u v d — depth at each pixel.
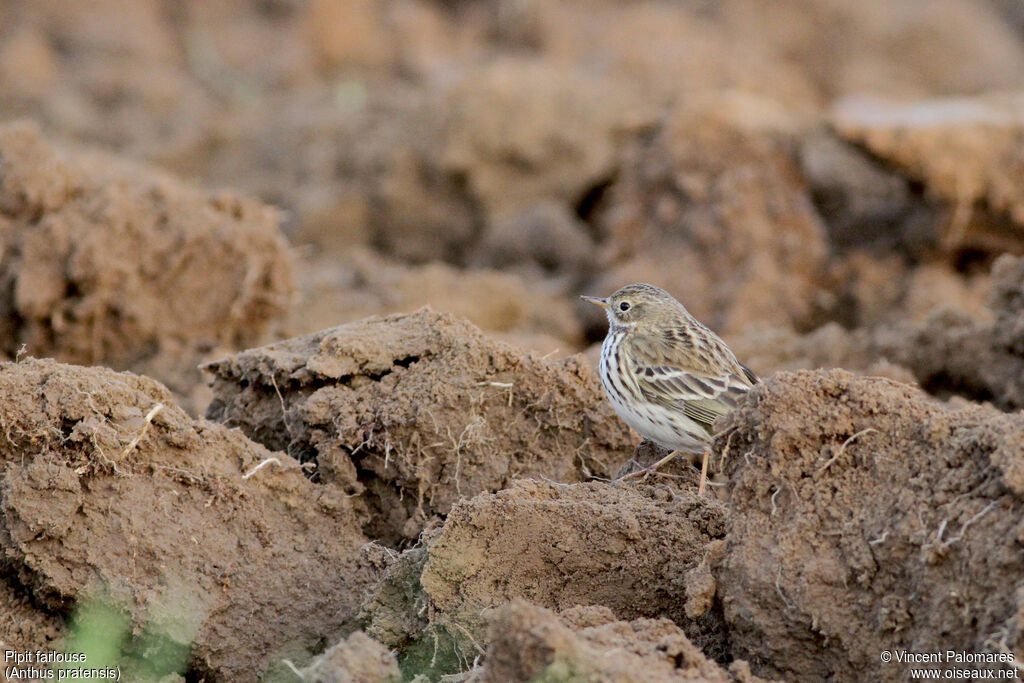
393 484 9.95
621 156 21.17
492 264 20.64
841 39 28.53
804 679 7.74
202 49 28.53
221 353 13.45
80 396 8.87
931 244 18.27
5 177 13.49
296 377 10.11
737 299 18.25
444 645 8.32
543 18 27.88
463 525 8.47
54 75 26.91
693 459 11.01
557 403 10.12
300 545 9.18
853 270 18.44
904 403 7.97
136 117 25.52
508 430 10.10
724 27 28.53
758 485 8.00
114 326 13.52
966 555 7.25
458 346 10.04
